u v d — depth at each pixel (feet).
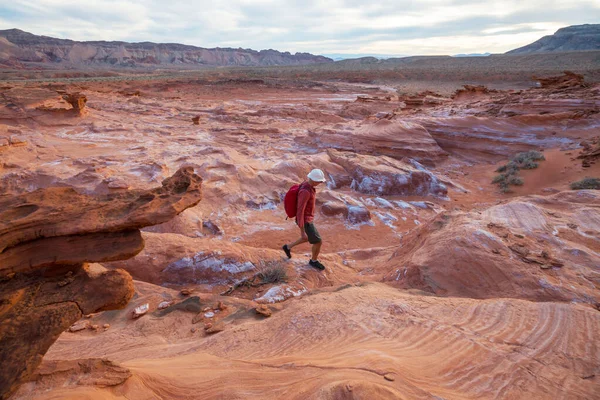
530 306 14.46
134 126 102.58
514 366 10.63
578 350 11.28
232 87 281.54
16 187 50.78
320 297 18.17
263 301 19.85
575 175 59.21
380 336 13.33
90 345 15.66
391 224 43.78
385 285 20.84
